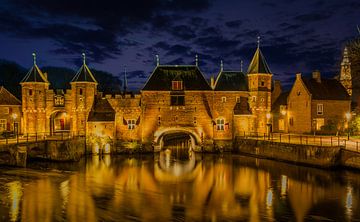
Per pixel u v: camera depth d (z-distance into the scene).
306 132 57.09
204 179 35.69
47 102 53.97
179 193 30.20
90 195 29.03
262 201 27.52
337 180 33.09
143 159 48.59
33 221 22.58
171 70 55.06
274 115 66.56
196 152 54.84
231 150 54.78
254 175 37.12
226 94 55.22
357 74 50.81
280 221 23.03
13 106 57.44
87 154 51.97
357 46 50.34
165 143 70.00
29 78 53.31
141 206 26.20
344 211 24.80
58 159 44.66
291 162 42.44
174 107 53.88
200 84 54.56
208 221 23.03
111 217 23.61
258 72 56.00
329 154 36.97
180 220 23.17
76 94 52.97
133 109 54.00
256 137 53.28
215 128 54.81
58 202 26.75
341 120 57.34
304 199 27.80
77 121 52.94
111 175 37.38
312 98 56.31
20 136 49.62
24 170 38.00
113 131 53.03
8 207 25.27
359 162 35.25
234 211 25.11
